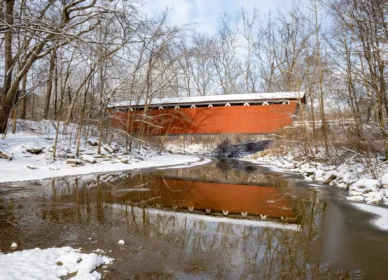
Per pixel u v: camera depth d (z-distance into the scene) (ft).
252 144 108.99
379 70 38.70
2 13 19.29
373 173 35.86
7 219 20.12
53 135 62.54
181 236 17.43
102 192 31.04
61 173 43.39
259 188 36.78
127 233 17.67
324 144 62.08
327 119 71.51
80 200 26.86
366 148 43.42
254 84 134.31
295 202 28.32
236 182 41.81
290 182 42.11
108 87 63.77
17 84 51.24
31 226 18.60
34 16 21.17
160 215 22.35
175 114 81.46
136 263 13.30
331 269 13.44
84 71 66.85
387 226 20.56
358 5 40.16
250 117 74.69
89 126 67.92
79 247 15.06
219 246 15.94
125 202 26.68
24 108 76.18
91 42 20.06
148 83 75.56
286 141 72.79
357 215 23.48
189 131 80.64
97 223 19.63
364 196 30.12
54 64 49.96
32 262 12.21
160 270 12.69
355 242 17.20
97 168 50.88
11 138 53.21
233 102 75.97
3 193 29.19
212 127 78.13
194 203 27.14
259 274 12.65
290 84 78.02
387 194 28.78
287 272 12.96
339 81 50.01
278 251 15.52
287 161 68.33
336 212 24.44
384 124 40.22
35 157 48.34
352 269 13.51
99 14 26.81
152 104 81.82
